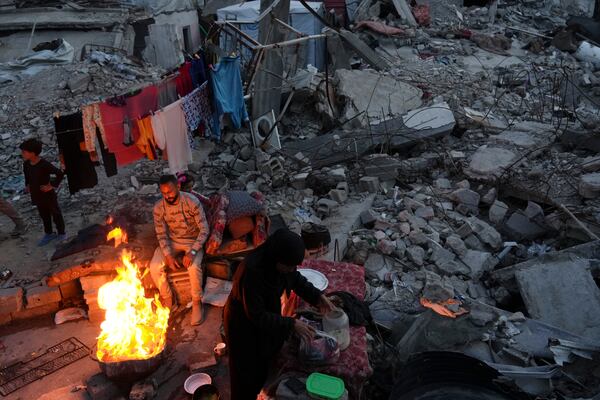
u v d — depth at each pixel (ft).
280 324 10.19
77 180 19.22
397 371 13.42
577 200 20.76
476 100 32.76
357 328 12.15
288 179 24.09
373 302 16.47
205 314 16.24
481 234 19.97
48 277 16.11
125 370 12.72
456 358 10.46
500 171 23.20
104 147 19.24
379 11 53.72
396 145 26.48
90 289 16.12
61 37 44.78
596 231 18.99
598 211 19.56
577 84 36.09
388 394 13.12
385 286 17.66
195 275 15.52
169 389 13.35
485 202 22.41
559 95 34.14
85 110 18.28
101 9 47.67
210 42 23.93
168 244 15.84
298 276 11.34
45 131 29.14
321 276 13.83
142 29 48.01
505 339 14.11
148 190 23.93
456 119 28.66
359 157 25.79
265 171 24.76
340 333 11.23
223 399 12.67
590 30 46.65
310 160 25.46
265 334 10.78
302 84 31.35
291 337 11.59
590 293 15.84
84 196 23.86
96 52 38.09
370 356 13.93
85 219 21.90
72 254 16.75
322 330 11.55
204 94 22.95
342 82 31.81
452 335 14.02
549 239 20.27
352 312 12.34
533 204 20.79
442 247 19.38
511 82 35.86
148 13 50.19
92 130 18.60
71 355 14.99
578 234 19.35
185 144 21.65
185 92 22.02
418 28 50.72
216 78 23.06
